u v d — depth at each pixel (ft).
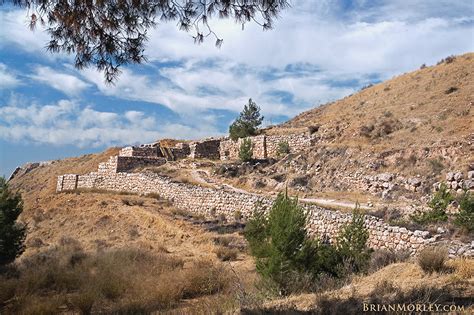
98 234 107.76
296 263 44.60
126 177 152.76
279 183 136.26
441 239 60.23
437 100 158.10
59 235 115.03
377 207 100.73
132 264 62.75
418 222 73.72
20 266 65.62
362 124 160.56
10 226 77.20
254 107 199.52
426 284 32.55
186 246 86.48
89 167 228.22
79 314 43.57
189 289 50.72
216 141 198.70
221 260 71.92
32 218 134.31
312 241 49.19
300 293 38.24
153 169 163.73
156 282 51.75
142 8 29.01
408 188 109.29
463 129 125.80
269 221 50.47
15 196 82.64
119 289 50.37
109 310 44.16
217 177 152.56
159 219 104.88
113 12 29.22
